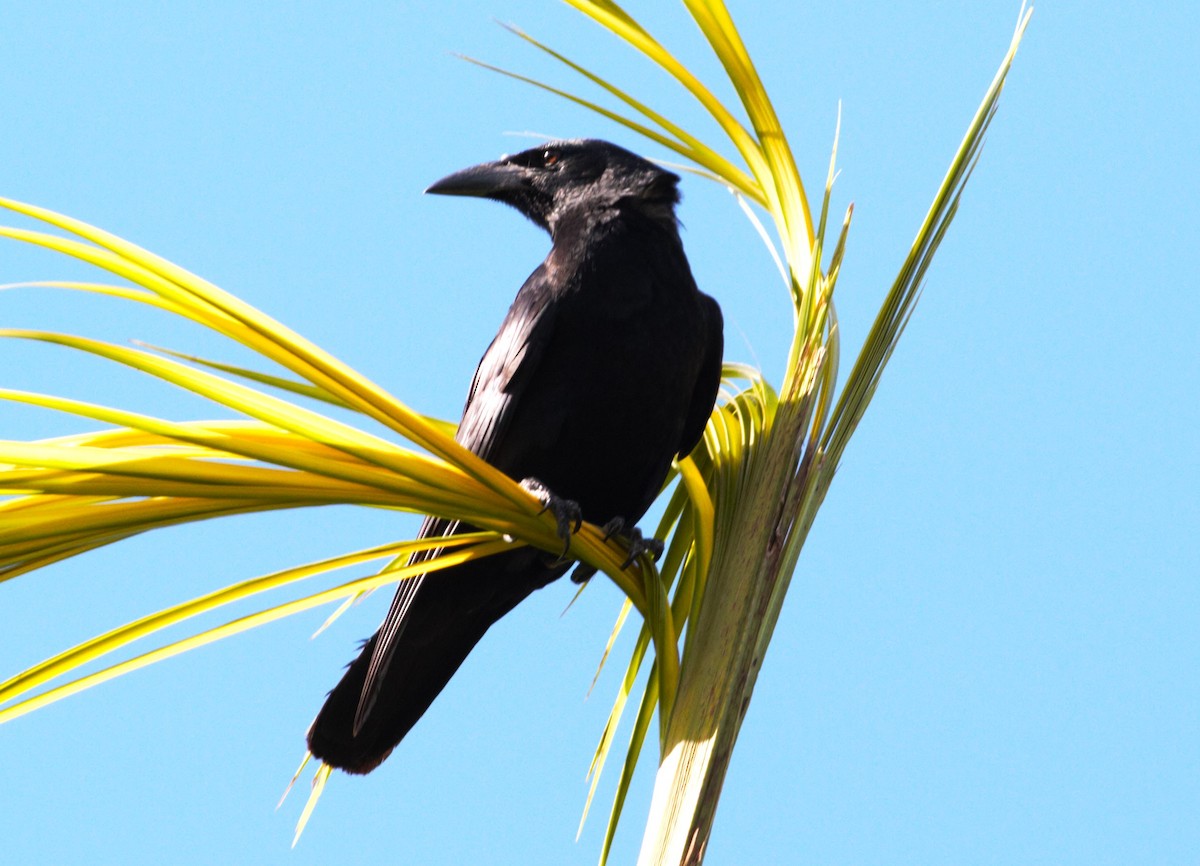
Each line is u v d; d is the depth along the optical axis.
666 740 5.80
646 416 8.17
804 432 6.19
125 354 3.92
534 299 8.19
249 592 4.74
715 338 8.65
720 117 7.14
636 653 6.81
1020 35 6.33
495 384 8.08
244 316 4.14
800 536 5.98
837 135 6.77
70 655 4.51
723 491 6.72
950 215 6.29
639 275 8.22
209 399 4.08
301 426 4.27
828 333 6.66
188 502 4.32
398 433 4.54
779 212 7.20
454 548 7.39
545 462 8.15
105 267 4.03
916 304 6.33
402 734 7.93
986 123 6.29
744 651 5.73
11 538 4.04
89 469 3.89
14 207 4.00
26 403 3.82
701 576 6.55
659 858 5.41
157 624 4.62
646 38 6.97
